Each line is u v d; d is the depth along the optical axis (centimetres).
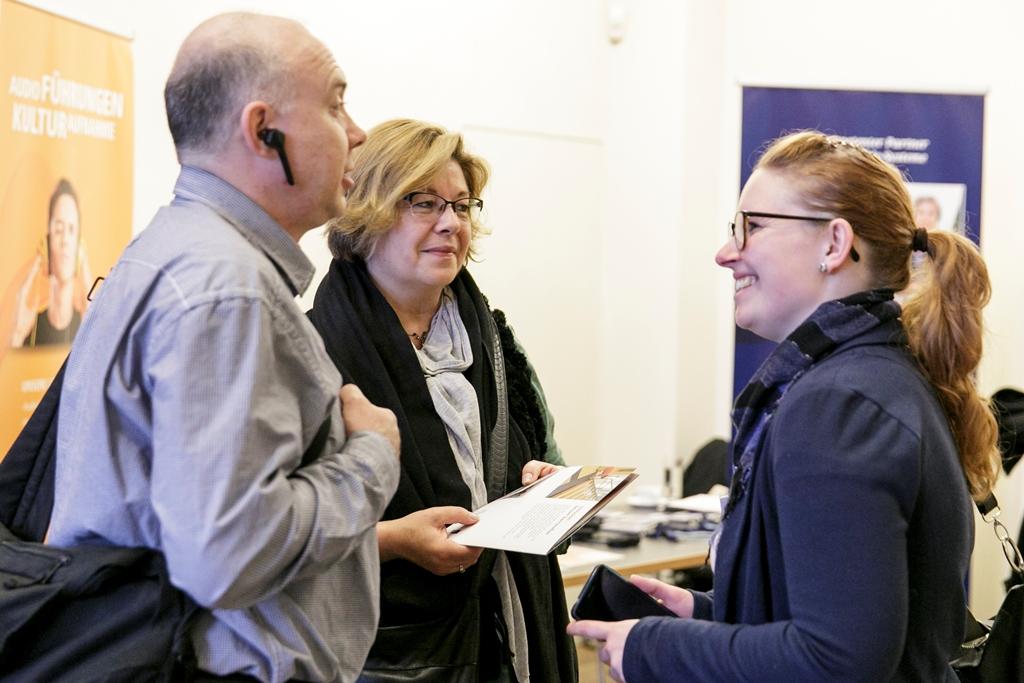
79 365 130
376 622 142
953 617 131
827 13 521
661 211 536
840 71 520
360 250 197
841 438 121
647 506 395
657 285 539
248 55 131
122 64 351
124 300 123
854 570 116
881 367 126
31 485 140
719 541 138
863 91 476
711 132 534
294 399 126
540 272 535
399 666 175
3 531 135
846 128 477
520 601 199
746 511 133
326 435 134
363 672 173
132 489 123
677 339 529
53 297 319
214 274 121
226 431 115
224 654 124
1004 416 197
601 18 554
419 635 178
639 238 548
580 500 174
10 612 118
